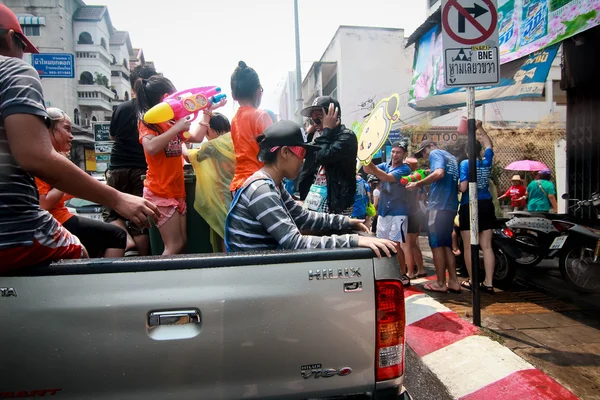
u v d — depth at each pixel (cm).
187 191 301
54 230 155
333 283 148
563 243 492
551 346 332
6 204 140
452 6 347
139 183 338
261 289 142
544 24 418
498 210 566
